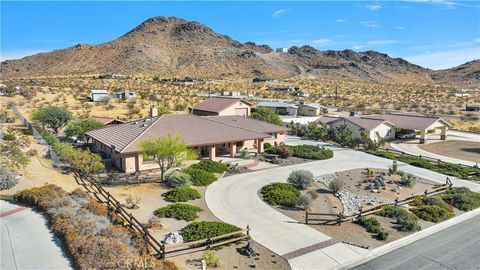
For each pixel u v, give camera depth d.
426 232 20.30
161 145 26.22
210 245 16.91
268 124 42.88
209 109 54.41
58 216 17.34
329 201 24.84
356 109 85.69
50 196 19.78
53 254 14.59
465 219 22.64
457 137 55.69
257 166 33.66
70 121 48.06
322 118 57.94
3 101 69.81
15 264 13.78
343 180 30.11
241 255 16.50
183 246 16.55
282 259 16.33
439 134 57.91
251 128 40.38
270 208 22.89
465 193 26.83
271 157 37.03
